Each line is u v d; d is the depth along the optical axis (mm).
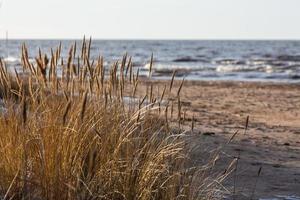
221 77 41094
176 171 4953
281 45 167125
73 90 4848
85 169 4680
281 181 7277
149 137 5031
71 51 4770
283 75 42656
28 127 4539
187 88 28453
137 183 4707
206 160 7000
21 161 4473
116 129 4840
